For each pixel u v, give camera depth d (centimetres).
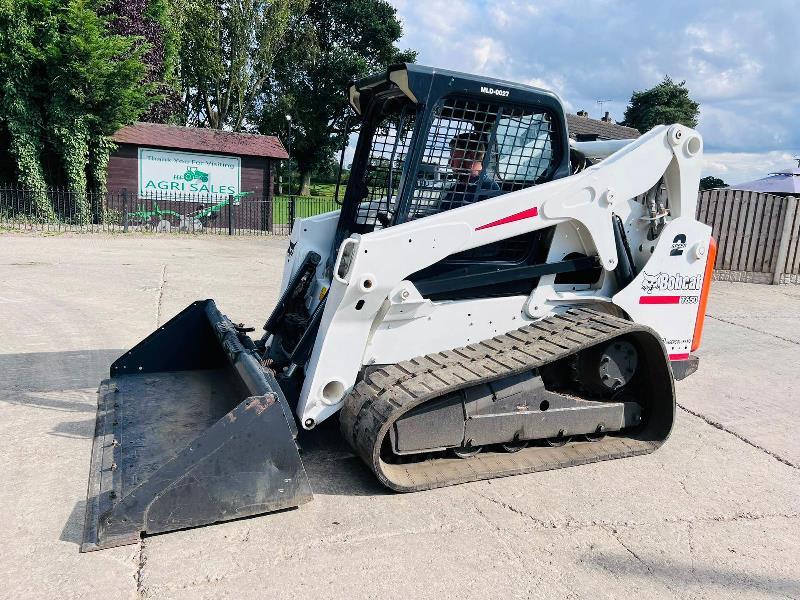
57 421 437
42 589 263
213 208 2006
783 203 1234
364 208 445
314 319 386
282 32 3441
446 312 394
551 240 417
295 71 3959
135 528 296
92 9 1795
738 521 346
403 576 281
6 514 320
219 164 2002
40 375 528
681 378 475
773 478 402
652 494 371
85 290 883
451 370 363
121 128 1894
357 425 347
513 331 414
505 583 280
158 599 260
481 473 371
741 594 281
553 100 398
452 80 369
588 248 428
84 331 671
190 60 3272
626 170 421
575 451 410
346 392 370
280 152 2050
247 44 3322
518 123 396
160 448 355
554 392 414
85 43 1677
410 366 373
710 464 419
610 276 442
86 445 401
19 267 1048
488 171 394
